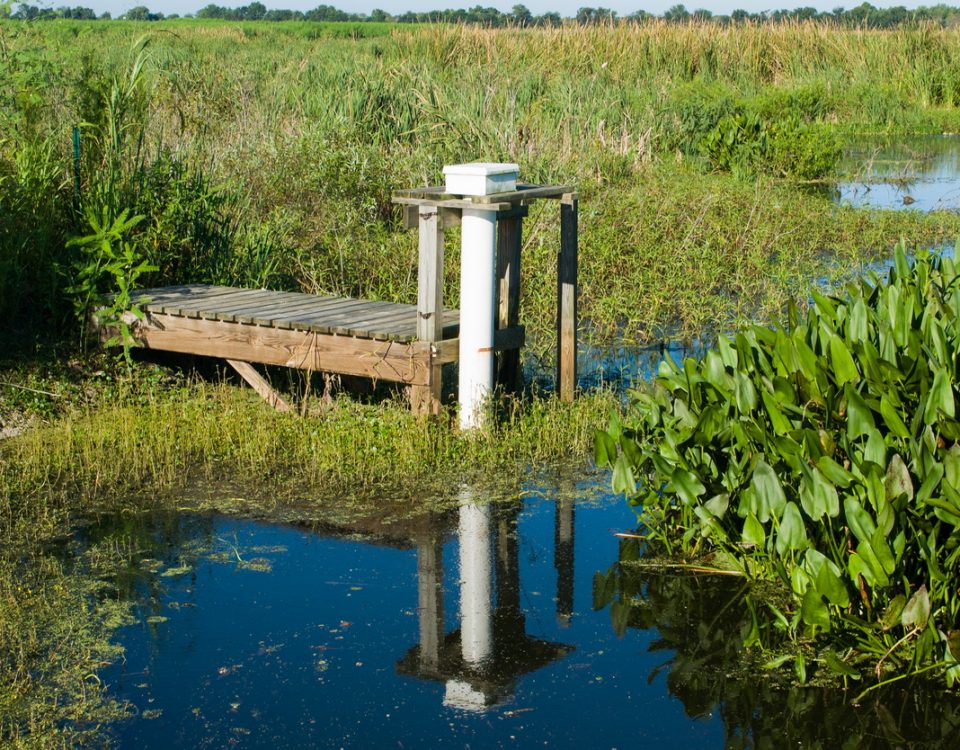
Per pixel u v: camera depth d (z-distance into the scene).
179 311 7.39
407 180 12.48
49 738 3.76
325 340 6.89
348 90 15.17
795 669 4.21
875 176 18.19
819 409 4.73
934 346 4.57
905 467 4.09
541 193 6.65
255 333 7.15
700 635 4.50
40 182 8.44
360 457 6.32
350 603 4.77
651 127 17.73
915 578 4.35
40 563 5.13
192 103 13.66
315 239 10.70
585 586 4.95
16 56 8.79
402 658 4.32
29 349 7.73
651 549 5.32
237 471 6.29
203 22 48.25
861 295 5.25
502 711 3.95
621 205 12.73
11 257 7.96
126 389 7.23
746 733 3.81
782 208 13.73
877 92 25.86
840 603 4.14
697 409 5.27
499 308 7.02
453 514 5.73
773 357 5.06
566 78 19.00
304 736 3.78
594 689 4.10
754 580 4.96
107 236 7.75
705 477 5.10
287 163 11.92
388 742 3.75
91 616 4.62
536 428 6.70
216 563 5.15
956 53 27.94
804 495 4.33
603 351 8.93
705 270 10.70
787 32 28.38
